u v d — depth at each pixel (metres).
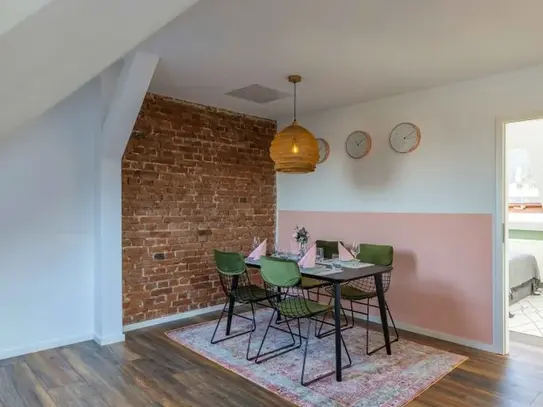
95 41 1.72
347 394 2.62
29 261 3.32
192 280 4.41
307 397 2.58
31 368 3.00
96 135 3.60
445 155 3.73
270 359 3.19
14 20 1.44
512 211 6.29
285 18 2.42
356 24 2.51
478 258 3.52
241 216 4.89
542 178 5.65
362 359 3.21
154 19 1.68
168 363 3.11
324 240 4.70
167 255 4.19
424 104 3.87
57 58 1.74
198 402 2.52
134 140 3.92
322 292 4.48
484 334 3.47
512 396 2.61
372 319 4.27
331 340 3.63
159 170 4.11
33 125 3.33
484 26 2.53
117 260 3.63
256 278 4.96
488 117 3.46
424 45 2.84
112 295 3.59
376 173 4.24
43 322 3.40
